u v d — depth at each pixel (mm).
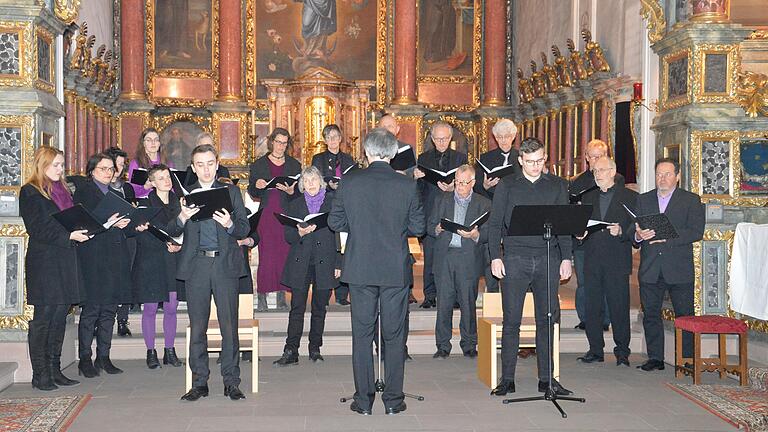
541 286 6859
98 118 15477
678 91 8938
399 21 18500
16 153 7930
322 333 8477
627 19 11727
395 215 6277
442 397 6973
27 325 7746
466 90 19109
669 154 9078
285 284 8289
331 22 18703
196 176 7461
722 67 8578
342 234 9078
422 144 18516
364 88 18297
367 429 5988
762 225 7730
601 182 8250
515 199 6723
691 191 8586
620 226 8141
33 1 7938
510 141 8969
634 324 9500
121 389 7262
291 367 8211
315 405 6688
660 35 9297
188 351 6945
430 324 9500
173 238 6812
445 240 8414
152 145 8773
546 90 15289
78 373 7949
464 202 8203
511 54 18719
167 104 18250
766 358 7816
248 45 18500
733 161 8570
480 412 6477
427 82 19000
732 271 8195
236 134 18094
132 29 17719
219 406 6648
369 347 6414
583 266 9141
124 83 17750
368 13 18812
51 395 6973
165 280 7902
